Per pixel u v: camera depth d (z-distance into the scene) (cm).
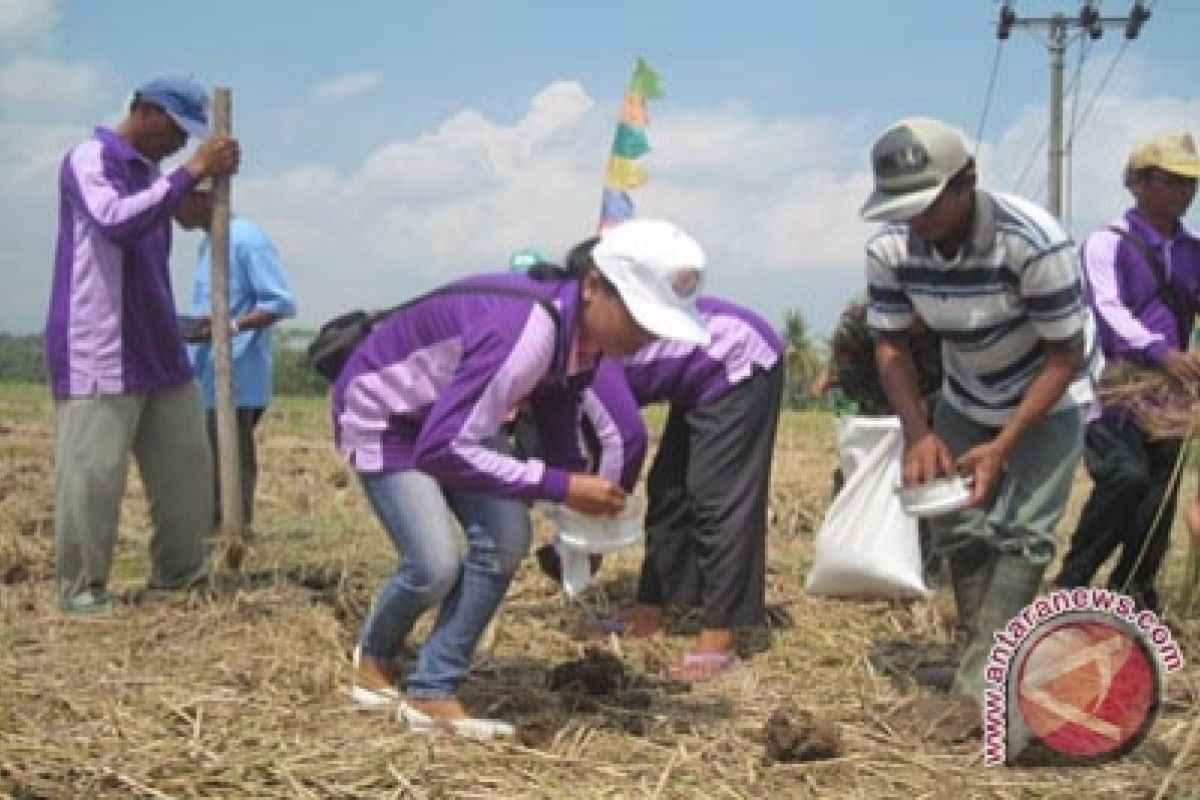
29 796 388
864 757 430
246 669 512
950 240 448
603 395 473
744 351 542
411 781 404
